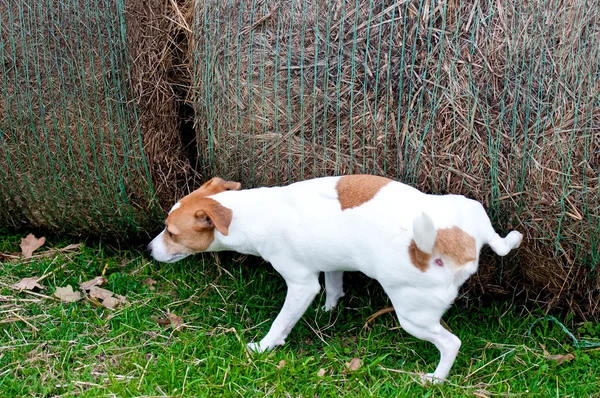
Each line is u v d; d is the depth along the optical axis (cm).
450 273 143
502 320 164
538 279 159
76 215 179
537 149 147
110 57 161
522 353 157
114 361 155
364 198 149
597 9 142
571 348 158
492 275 162
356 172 157
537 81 145
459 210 145
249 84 157
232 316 168
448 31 147
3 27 163
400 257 144
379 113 153
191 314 168
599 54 142
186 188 176
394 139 153
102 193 173
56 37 162
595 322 162
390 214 146
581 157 145
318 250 152
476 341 160
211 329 164
